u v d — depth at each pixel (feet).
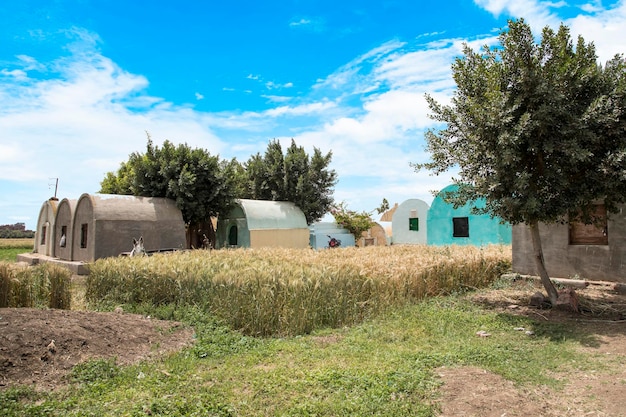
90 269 42.52
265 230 98.12
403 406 16.46
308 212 123.24
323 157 127.24
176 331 28.78
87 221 74.90
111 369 21.36
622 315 31.42
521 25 31.19
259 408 16.67
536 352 23.79
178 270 36.35
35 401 17.94
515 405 16.57
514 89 32.04
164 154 92.84
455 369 20.47
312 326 30.22
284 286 30.42
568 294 33.86
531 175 30.60
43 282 37.99
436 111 36.78
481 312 34.06
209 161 93.66
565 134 29.71
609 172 28.86
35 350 21.77
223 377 20.12
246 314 30.09
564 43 31.40
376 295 34.50
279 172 122.21
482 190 32.12
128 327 27.43
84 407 16.92
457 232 83.51
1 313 26.14
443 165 37.04
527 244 47.91
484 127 30.86
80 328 25.17
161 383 19.38
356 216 130.93
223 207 98.17
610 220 40.75
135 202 80.33
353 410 16.24
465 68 35.40
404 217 120.78
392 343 26.20
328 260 43.83
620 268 39.96
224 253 56.65
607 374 19.99
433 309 34.73
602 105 28.71
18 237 260.21
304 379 19.33
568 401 17.21
